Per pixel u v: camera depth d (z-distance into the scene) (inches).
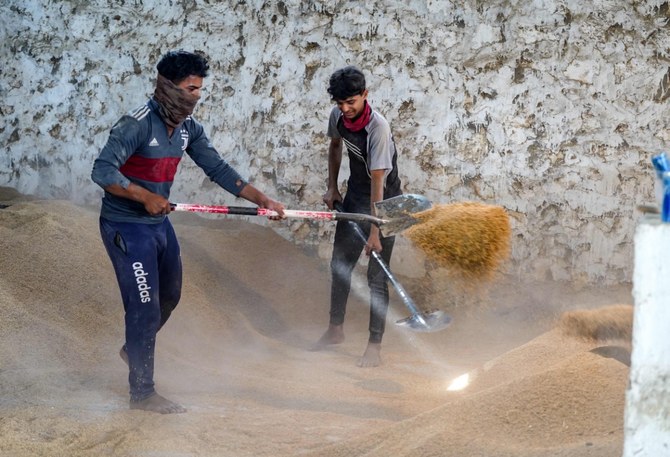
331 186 232.4
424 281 272.4
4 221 257.8
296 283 272.4
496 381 171.5
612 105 261.4
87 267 233.0
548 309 257.9
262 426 160.2
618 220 263.9
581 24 261.1
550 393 140.3
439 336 248.5
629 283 265.0
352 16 279.3
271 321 253.4
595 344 164.4
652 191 260.7
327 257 285.6
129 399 173.5
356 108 206.2
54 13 307.6
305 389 187.6
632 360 98.9
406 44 275.1
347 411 173.2
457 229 179.5
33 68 310.7
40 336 196.9
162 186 166.2
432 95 274.1
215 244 274.7
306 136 286.7
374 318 216.7
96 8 303.6
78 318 212.4
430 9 272.1
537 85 265.9
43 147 311.6
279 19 286.0
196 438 151.9
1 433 149.1
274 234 289.7
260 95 289.7
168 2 297.0
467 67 270.7
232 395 182.7
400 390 190.7
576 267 267.7
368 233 223.1
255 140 291.4
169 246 170.7
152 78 301.0
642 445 98.7
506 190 270.8
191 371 198.2
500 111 269.1
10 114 314.0
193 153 176.6
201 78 161.2
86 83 306.3
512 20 265.9
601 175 263.7
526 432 133.7
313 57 284.0
